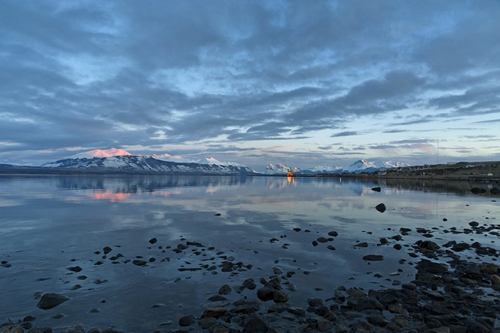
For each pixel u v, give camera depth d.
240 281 12.66
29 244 18.55
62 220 27.08
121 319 9.45
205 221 27.14
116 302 10.63
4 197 49.00
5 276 13.01
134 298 10.96
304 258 16.00
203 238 20.47
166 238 20.38
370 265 14.89
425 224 26.67
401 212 34.50
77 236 20.78
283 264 14.98
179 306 10.36
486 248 17.84
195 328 8.97
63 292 11.42
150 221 26.84
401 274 13.61
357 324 9.10
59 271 13.69
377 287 12.12
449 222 27.86
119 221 26.73
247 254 16.69
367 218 29.77
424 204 43.69
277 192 68.19
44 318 9.45
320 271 13.98
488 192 70.19
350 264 15.03
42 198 47.56
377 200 49.38
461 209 37.94
